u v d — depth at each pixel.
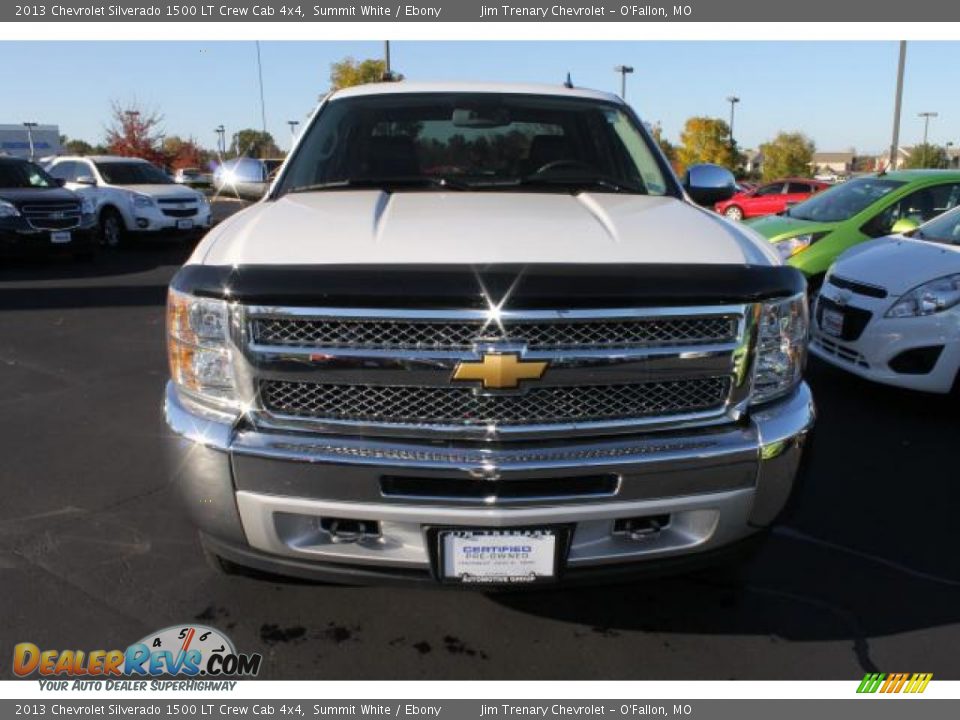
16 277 10.87
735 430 2.37
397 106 3.83
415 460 2.21
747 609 2.96
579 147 3.71
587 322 2.21
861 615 2.93
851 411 5.21
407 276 2.16
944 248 5.21
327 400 2.26
